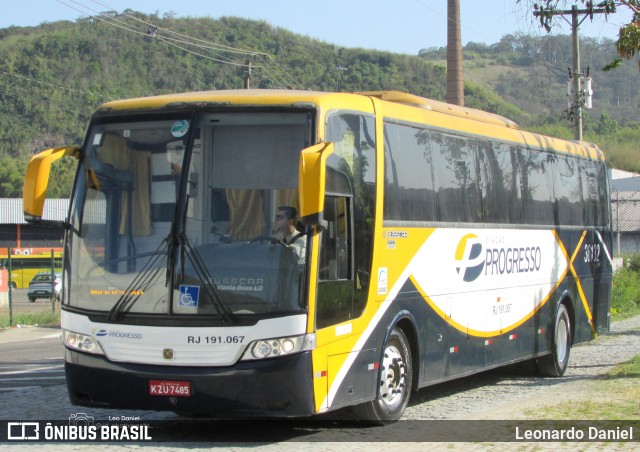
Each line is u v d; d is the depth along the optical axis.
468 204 12.52
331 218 9.19
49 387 13.74
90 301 9.02
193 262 8.71
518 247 14.15
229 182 8.86
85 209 9.26
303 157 8.08
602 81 125.19
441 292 11.64
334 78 76.06
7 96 99.19
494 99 108.88
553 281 15.54
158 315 8.70
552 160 15.77
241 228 8.75
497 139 13.59
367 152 10.05
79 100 100.44
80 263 9.16
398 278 10.55
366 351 9.77
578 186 17.02
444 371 11.73
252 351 8.50
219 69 103.31
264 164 8.87
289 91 9.53
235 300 8.58
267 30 116.69
